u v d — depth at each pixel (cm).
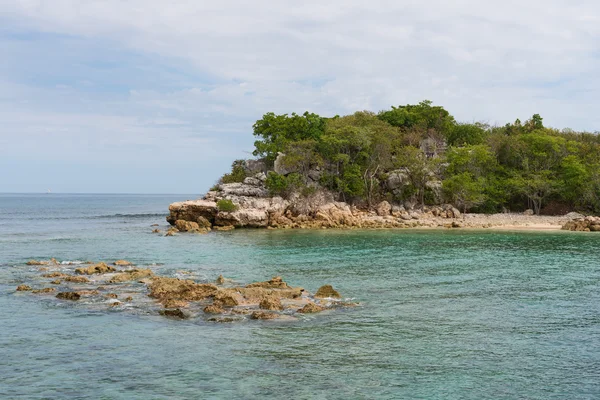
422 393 1706
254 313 2612
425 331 2405
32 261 4325
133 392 1697
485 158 9969
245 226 8531
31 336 2278
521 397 1686
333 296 3089
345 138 9806
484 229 8150
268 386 1747
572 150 10100
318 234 7350
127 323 2486
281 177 9250
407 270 4141
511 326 2498
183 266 4316
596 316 2697
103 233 7556
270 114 10762
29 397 1653
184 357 2020
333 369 1909
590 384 1798
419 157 9862
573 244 6078
